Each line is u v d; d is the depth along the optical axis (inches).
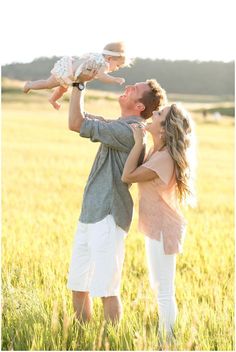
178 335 160.6
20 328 165.3
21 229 330.6
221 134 1259.2
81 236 169.3
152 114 173.0
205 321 173.8
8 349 158.4
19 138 1049.5
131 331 159.3
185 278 226.5
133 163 162.9
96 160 168.4
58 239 300.7
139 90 170.1
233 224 401.4
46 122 1280.8
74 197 541.6
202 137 1198.9
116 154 166.9
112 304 165.5
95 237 163.9
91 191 167.2
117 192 165.9
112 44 171.2
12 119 1283.2
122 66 173.3
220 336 165.3
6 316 173.3
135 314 173.5
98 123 164.1
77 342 160.2
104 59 164.2
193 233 325.4
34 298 177.9
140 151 163.6
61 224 350.0
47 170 738.8
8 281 185.9
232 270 252.7
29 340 159.0
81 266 169.8
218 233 339.0
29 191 573.3
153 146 172.6
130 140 165.3
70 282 171.3
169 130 165.5
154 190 166.6
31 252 255.0
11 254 241.0
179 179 167.0
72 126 163.8
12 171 715.4
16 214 417.7
